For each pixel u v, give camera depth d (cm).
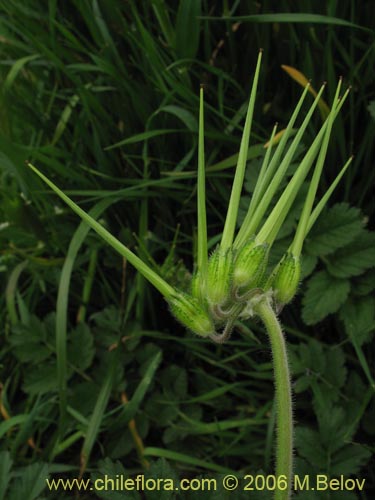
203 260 11
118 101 23
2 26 23
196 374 23
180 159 23
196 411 22
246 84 22
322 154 12
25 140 25
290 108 22
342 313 19
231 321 11
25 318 22
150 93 23
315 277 19
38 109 24
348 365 21
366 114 21
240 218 20
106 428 21
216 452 21
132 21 23
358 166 21
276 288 12
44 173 23
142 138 21
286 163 11
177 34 21
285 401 12
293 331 21
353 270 19
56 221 23
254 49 22
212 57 23
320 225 19
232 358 21
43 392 21
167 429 22
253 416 22
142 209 22
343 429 18
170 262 21
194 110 22
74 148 24
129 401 21
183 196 22
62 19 24
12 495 16
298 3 21
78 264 23
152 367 21
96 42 23
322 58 21
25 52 24
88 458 20
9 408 22
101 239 23
